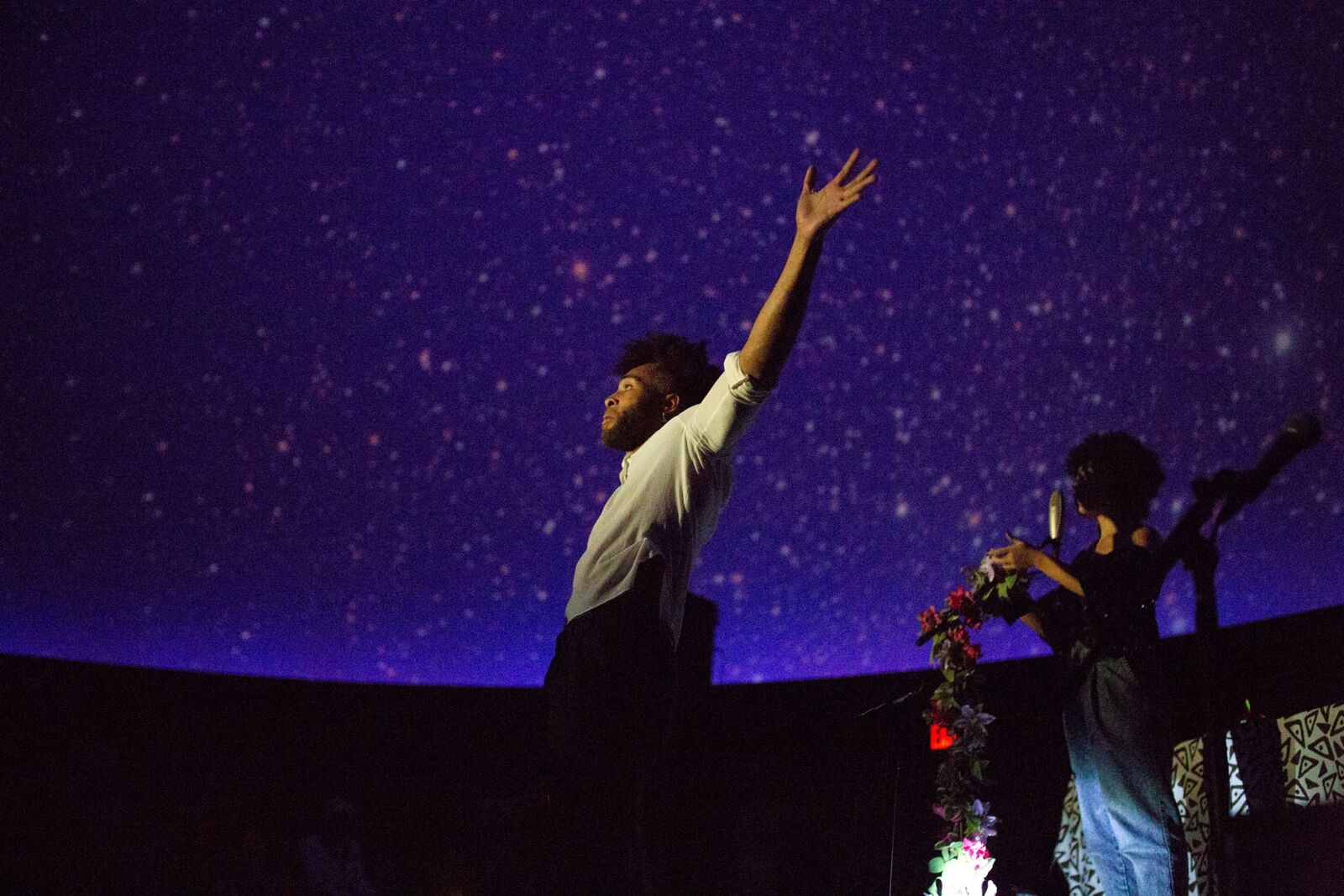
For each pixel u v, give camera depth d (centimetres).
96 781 598
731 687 573
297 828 645
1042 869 424
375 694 670
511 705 670
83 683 634
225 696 659
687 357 200
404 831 645
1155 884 240
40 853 580
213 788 641
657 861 474
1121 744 247
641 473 177
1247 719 275
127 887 588
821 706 558
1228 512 172
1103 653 254
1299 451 167
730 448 176
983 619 274
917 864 378
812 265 163
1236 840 137
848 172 164
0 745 602
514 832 158
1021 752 449
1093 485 285
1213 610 173
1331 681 364
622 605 164
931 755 398
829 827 528
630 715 159
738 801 552
